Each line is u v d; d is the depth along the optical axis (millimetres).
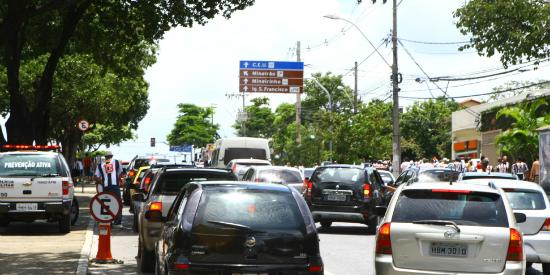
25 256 18078
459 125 74062
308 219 10602
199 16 27312
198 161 74438
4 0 24094
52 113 55594
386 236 11156
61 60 51875
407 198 11352
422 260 10938
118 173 26766
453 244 10883
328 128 63000
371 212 24797
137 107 70500
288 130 100875
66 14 31859
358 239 23469
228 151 43312
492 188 11344
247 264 10195
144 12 28609
